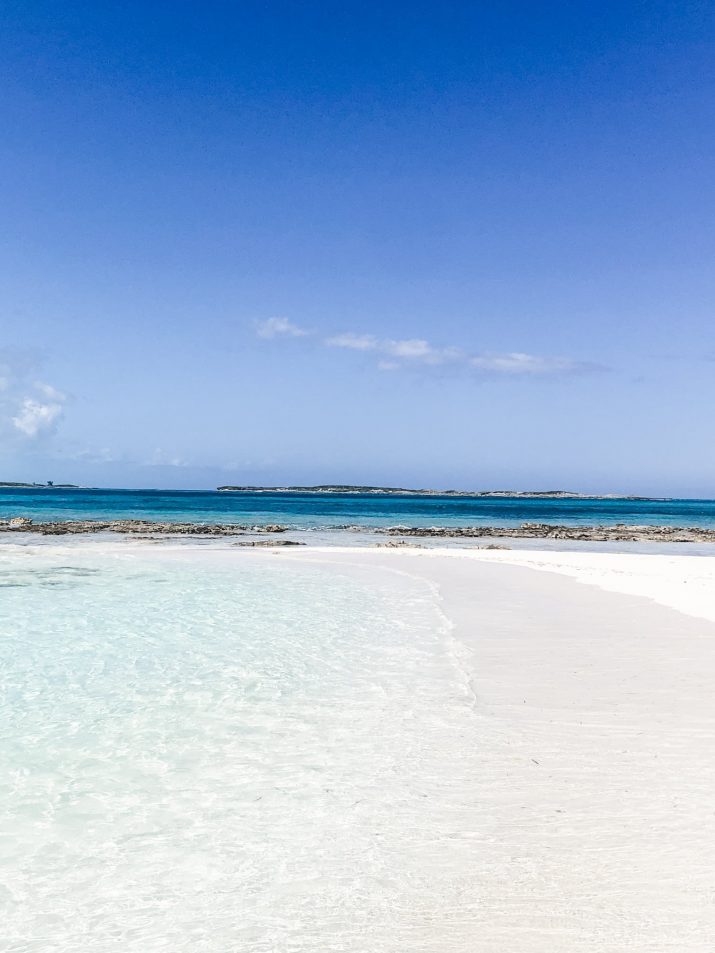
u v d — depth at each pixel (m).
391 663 11.05
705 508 162.75
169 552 31.31
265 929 4.39
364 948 4.20
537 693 9.28
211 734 7.95
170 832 5.67
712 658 10.98
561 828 5.61
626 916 4.43
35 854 5.34
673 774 6.60
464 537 46.69
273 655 11.70
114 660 11.41
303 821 5.82
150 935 4.36
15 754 7.38
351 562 27.52
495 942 4.22
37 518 62.62
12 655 11.76
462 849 5.32
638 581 20.88
